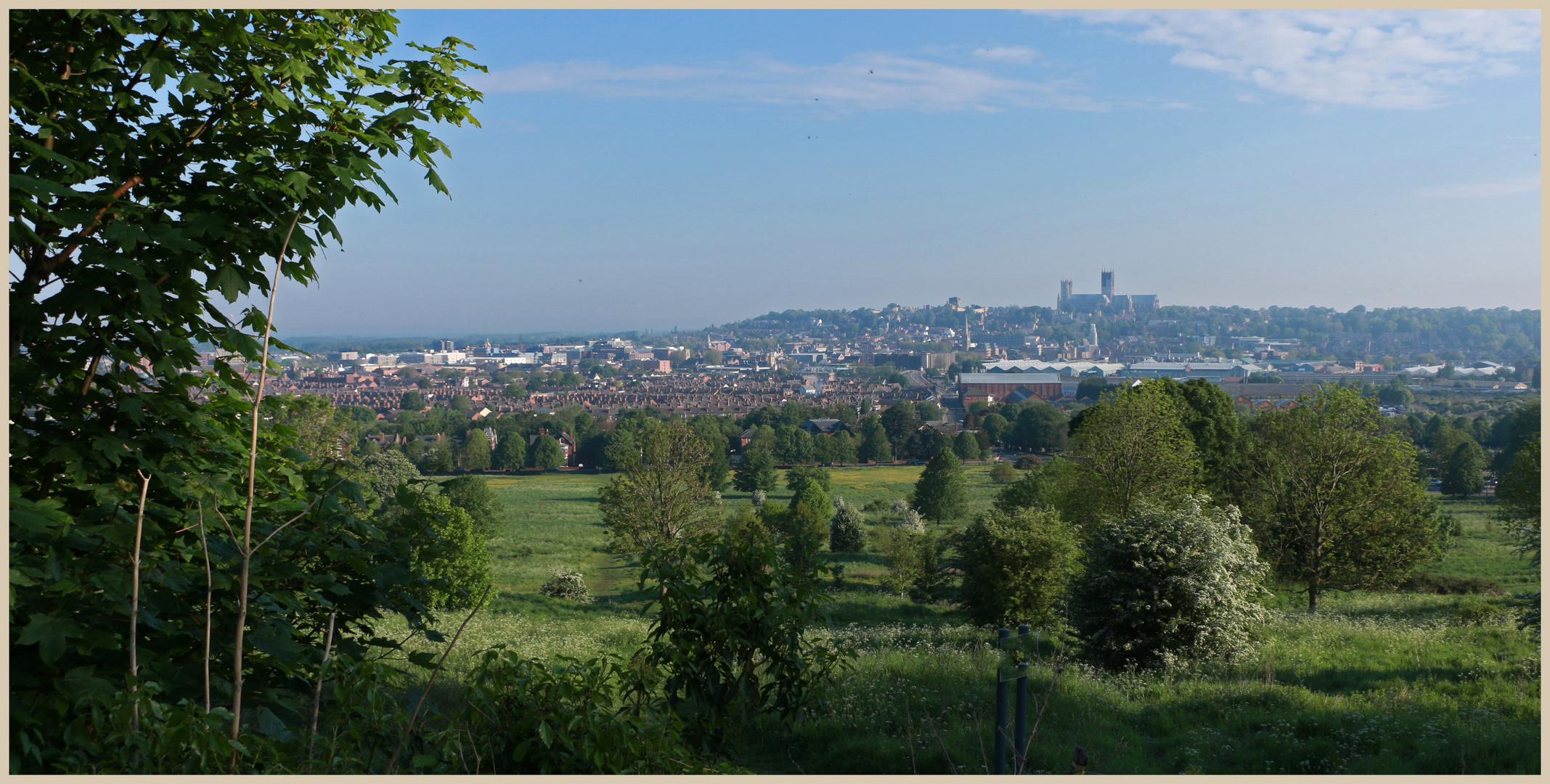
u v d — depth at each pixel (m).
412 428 178.38
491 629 20.39
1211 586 16.25
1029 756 9.88
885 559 55.09
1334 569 31.20
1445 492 81.19
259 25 5.21
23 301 4.37
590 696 4.25
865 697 11.89
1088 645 17.34
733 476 112.31
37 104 4.76
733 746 6.18
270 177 4.93
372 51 5.84
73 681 3.66
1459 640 18.98
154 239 4.25
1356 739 10.44
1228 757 10.23
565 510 88.25
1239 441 38.75
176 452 4.71
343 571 5.02
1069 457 46.12
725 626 5.78
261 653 4.51
